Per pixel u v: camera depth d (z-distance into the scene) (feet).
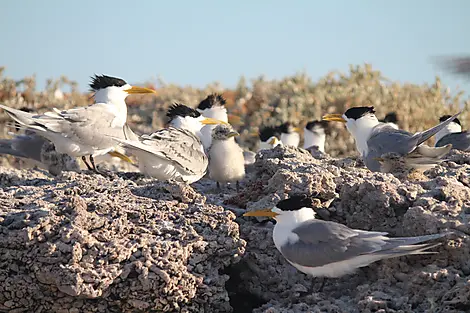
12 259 35.63
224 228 37.24
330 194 39.52
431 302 33.09
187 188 40.06
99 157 64.13
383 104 78.28
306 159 46.34
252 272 38.47
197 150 47.83
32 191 40.57
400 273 35.24
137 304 35.27
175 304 35.45
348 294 36.32
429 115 76.38
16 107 78.79
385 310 32.73
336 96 81.00
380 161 46.65
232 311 36.94
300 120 80.74
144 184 43.27
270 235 38.96
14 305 35.94
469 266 34.24
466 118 76.84
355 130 52.03
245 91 89.25
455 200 37.09
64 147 48.32
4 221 36.47
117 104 51.67
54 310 35.88
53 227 35.81
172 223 37.58
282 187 39.75
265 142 75.31
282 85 88.22
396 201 37.78
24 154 62.80
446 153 44.62
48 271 34.94
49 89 84.79
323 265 34.76
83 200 37.40
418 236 34.42
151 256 35.45
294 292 36.96
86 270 34.60
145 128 82.33
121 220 36.78
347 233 34.53
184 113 55.36
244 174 52.06
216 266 37.06
